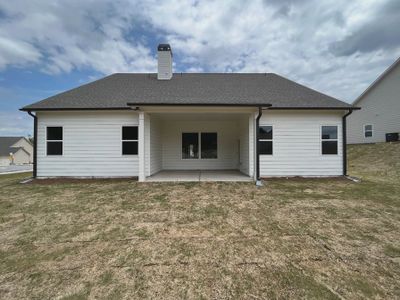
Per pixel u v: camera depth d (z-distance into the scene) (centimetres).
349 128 2330
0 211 530
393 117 1875
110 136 970
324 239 385
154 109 877
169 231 418
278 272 290
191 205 575
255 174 904
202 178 948
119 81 1204
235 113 962
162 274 286
